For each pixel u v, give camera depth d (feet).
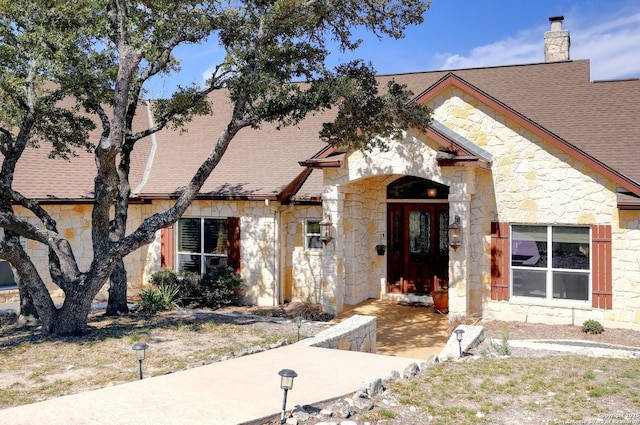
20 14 35.94
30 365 28.99
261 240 55.36
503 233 46.11
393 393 23.22
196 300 54.75
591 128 50.01
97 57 39.55
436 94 48.47
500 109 45.70
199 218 59.00
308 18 38.60
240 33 40.11
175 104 44.86
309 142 62.64
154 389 22.76
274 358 28.78
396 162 46.98
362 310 52.01
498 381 25.34
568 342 38.06
